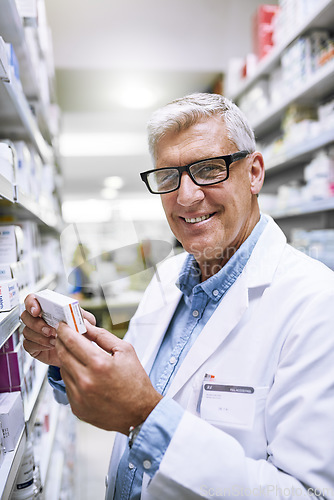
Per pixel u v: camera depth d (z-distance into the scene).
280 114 2.64
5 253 1.18
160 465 0.65
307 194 2.24
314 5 2.08
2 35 1.21
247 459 0.70
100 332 0.73
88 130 5.41
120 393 0.65
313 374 0.70
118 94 4.29
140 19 3.52
